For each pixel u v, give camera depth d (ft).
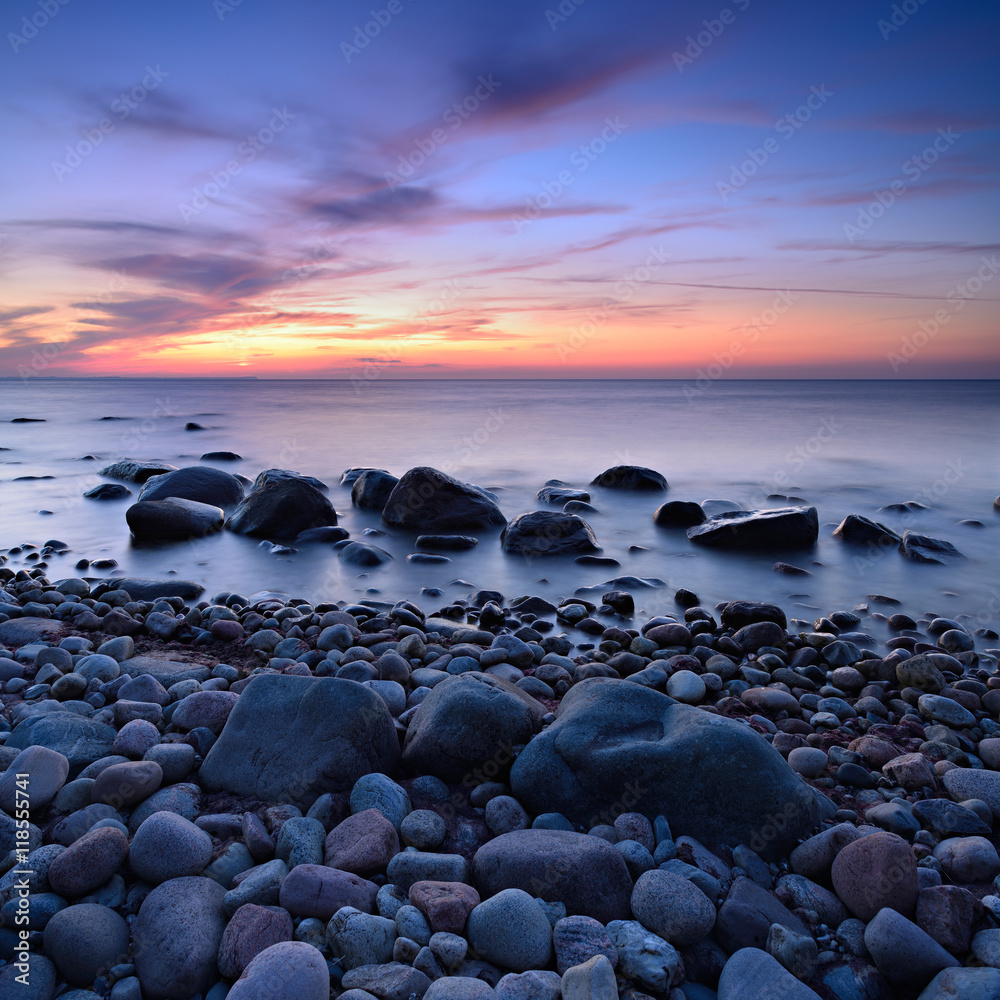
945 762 12.97
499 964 8.36
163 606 22.94
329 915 8.79
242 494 43.55
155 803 10.85
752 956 8.12
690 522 38.14
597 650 19.81
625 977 8.08
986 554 32.40
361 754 11.60
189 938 8.23
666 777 10.56
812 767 12.80
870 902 8.95
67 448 74.49
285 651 18.89
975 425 97.66
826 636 20.63
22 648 17.76
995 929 8.60
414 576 29.19
